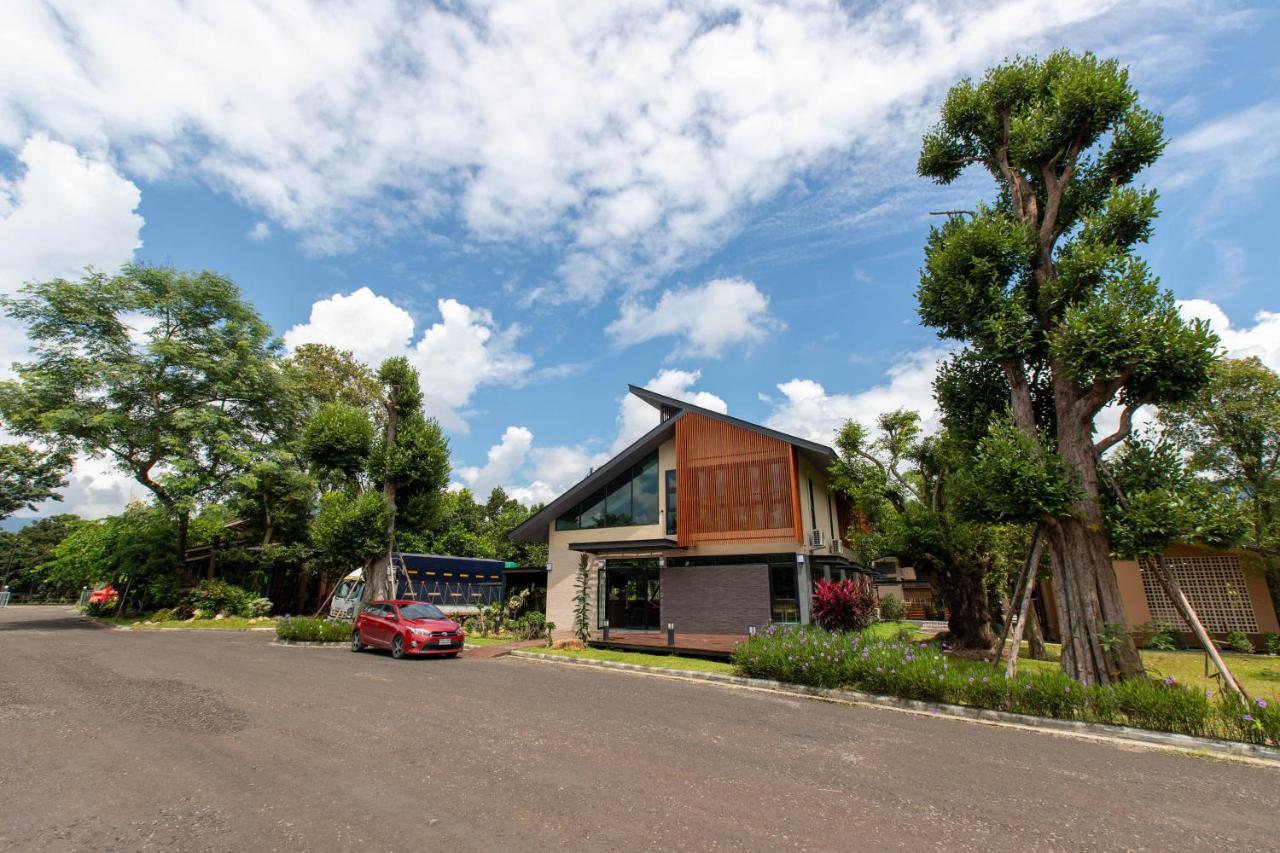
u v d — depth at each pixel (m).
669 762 6.21
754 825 4.60
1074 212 11.82
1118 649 9.72
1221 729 7.75
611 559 20.89
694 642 16.52
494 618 21.64
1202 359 9.11
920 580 34.62
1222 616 17.25
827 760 6.46
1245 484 17.69
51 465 25.45
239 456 24.91
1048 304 10.95
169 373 25.41
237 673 11.59
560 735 7.23
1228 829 4.86
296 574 32.16
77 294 23.44
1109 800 5.48
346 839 4.24
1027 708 8.88
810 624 16.88
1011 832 4.64
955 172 13.52
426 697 9.48
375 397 34.06
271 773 5.67
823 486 21.98
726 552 18.53
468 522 42.56
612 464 21.02
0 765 5.82
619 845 4.19
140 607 28.53
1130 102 10.77
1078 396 10.79
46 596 68.56
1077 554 10.35
